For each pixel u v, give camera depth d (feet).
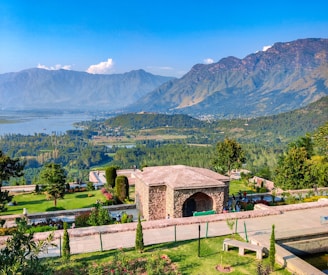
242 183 191.62
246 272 60.75
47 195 154.71
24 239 46.21
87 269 61.05
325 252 81.51
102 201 145.48
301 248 78.69
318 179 159.33
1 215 120.57
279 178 156.97
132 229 85.66
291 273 61.16
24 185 187.83
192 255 68.59
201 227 88.33
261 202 129.59
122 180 144.36
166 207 111.45
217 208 110.22
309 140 203.62
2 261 42.34
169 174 115.24
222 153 195.00
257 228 88.38
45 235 79.30
